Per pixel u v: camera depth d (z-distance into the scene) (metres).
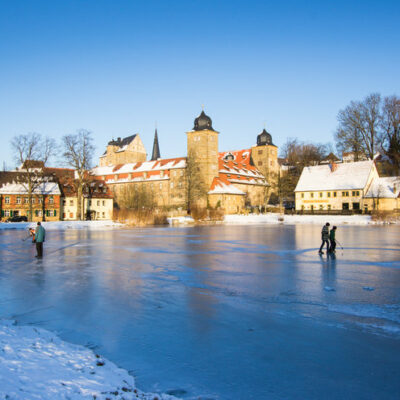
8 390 5.41
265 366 7.49
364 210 84.06
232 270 18.55
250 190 126.62
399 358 7.83
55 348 7.86
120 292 13.94
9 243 33.03
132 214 69.31
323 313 11.11
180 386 6.71
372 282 15.45
